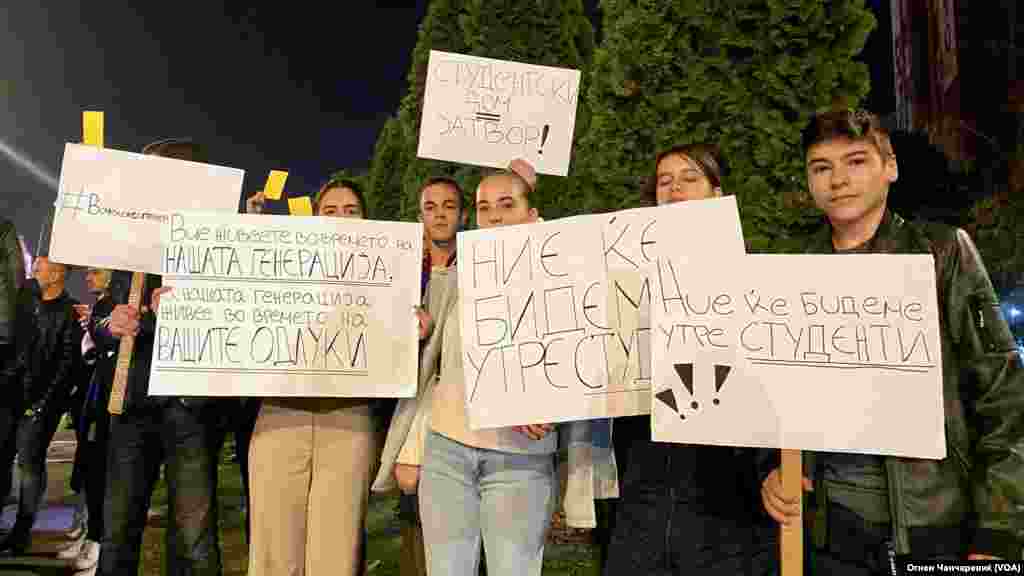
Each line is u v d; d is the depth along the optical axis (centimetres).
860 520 205
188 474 336
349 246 304
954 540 195
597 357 249
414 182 650
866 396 203
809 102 336
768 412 212
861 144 214
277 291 299
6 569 457
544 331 253
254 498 313
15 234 373
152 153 362
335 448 313
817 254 216
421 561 337
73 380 531
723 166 288
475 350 254
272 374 295
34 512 503
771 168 336
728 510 241
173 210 329
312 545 309
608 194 381
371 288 303
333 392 295
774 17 339
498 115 411
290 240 302
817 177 221
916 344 200
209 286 297
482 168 586
